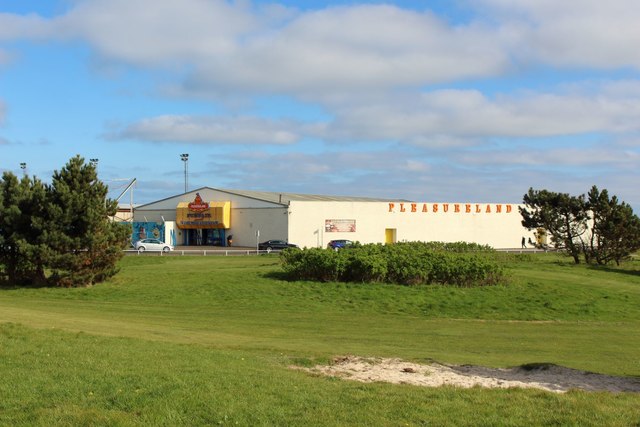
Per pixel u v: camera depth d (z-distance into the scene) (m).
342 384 10.84
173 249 70.50
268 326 22.42
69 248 34.00
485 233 88.19
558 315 27.09
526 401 9.62
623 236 49.00
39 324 18.03
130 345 14.01
